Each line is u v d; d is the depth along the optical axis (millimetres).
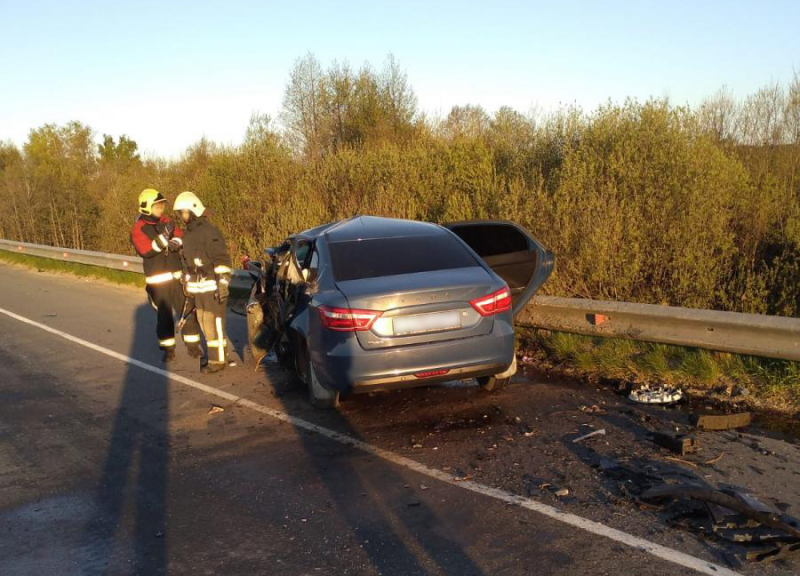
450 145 13039
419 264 5797
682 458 4590
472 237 7695
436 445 5109
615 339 6734
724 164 8656
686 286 7590
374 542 3752
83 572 3625
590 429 5234
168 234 7891
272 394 6695
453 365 5293
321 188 14562
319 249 6172
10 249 21172
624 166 8922
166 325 8188
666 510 3857
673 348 6398
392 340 5203
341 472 4746
